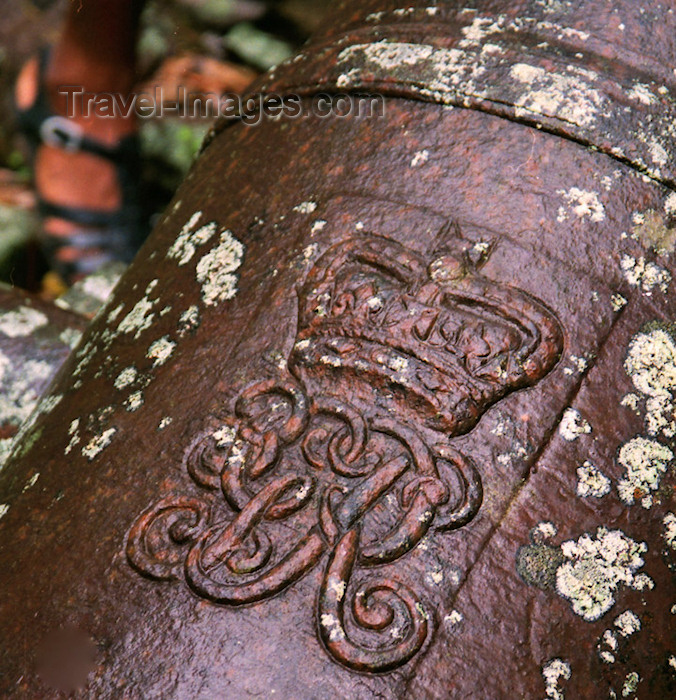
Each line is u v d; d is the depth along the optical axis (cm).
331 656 100
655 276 110
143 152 232
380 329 108
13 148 230
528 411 106
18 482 112
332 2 131
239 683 99
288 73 122
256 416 107
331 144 116
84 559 105
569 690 102
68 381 117
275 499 104
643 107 114
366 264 110
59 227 208
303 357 108
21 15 199
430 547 103
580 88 114
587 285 109
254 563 102
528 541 103
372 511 103
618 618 104
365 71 118
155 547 104
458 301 108
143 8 193
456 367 106
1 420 133
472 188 111
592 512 105
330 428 106
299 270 111
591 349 108
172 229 120
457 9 120
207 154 125
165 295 115
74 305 155
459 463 104
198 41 246
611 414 107
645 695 103
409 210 111
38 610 104
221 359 110
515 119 113
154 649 101
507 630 102
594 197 111
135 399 111
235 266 114
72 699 100
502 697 100
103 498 107
